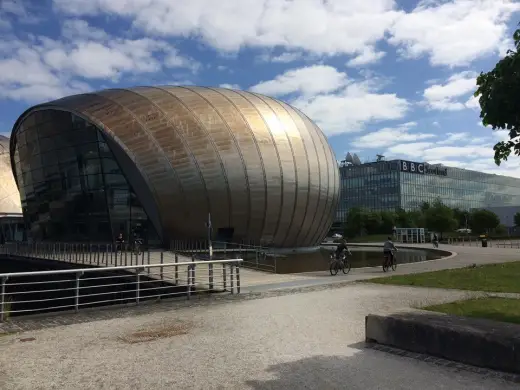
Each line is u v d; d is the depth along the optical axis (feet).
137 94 116.88
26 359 21.35
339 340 24.23
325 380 17.81
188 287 40.93
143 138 107.76
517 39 19.36
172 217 106.52
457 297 39.24
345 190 367.04
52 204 123.65
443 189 382.63
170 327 28.40
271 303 37.73
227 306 36.47
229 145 110.11
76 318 31.60
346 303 37.06
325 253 116.06
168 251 97.25
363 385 17.19
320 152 125.59
